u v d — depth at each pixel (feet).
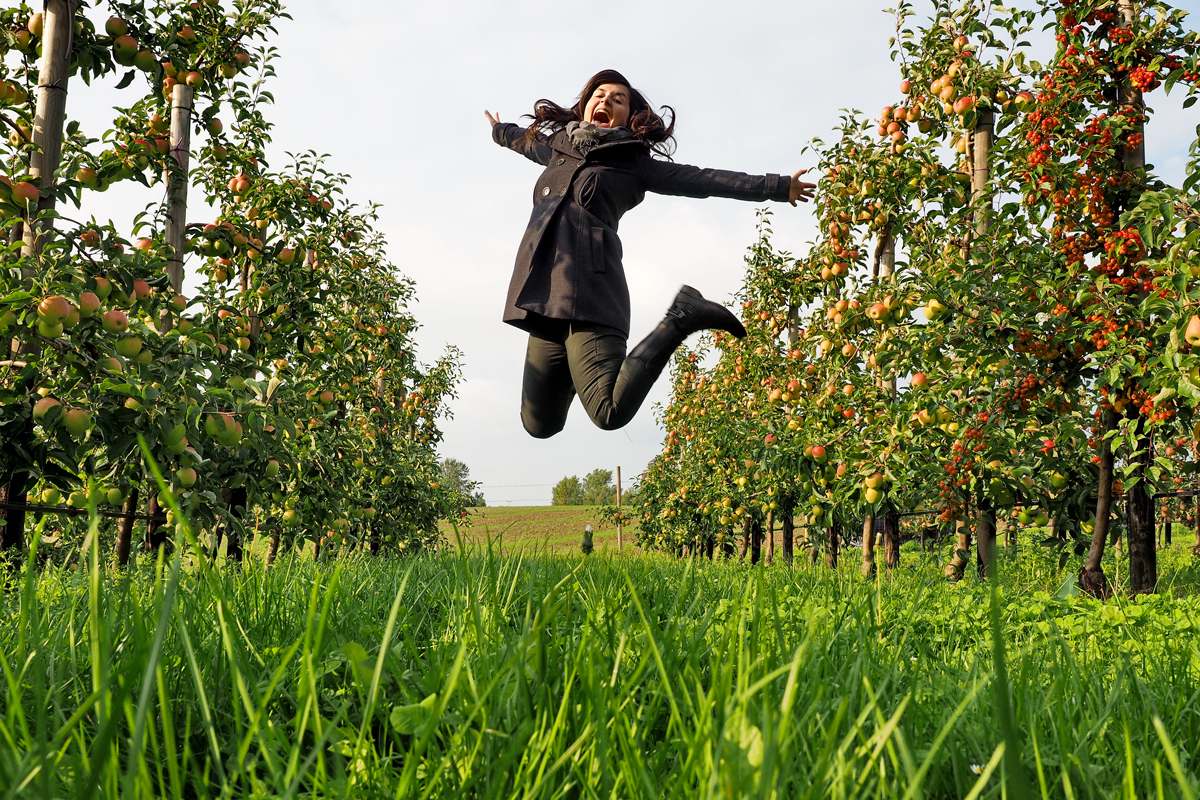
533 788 2.88
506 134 13.05
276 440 20.61
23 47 17.95
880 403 23.59
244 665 4.24
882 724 2.91
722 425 44.32
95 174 18.12
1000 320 18.20
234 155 24.99
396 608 3.08
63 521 17.87
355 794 3.04
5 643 4.89
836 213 26.48
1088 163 18.70
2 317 14.02
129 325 15.07
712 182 11.21
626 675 4.43
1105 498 19.13
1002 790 2.77
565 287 10.24
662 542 64.95
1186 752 3.76
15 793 2.29
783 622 6.15
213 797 3.17
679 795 2.75
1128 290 17.63
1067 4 19.04
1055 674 4.84
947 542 27.27
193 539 3.22
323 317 30.99
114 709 2.06
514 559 8.00
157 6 21.98
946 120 23.08
